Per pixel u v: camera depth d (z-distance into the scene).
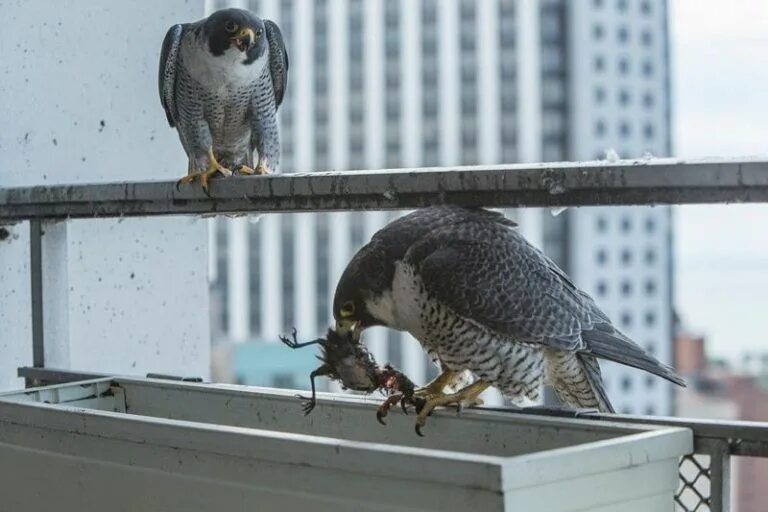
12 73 4.75
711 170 2.40
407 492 2.11
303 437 2.29
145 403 3.38
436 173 2.83
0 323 4.77
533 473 2.00
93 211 3.75
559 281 3.29
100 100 5.07
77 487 2.71
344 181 3.02
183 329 5.47
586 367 3.39
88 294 5.09
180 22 5.36
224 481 2.40
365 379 2.90
